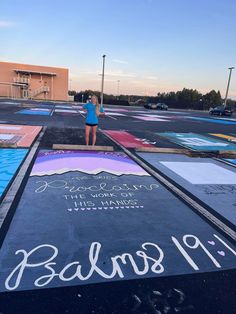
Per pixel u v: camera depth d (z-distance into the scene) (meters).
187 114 38.66
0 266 2.87
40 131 12.53
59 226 3.79
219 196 5.45
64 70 63.06
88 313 2.37
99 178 6.02
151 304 2.51
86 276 2.81
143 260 3.13
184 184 6.07
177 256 3.25
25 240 3.39
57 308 2.40
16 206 4.35
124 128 16.30
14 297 2.49
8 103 35.59
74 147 8.79
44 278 2.74
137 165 7.43
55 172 6.24
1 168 6.42
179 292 2.68
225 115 42.09
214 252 3.39
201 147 11.49
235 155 9.62
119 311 2.41
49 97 63.34
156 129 16.89
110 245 3.39
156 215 4.35
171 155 9.12
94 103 8.84
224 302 2.59
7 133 11.41
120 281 2.77
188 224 4.11
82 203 4.62
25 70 59.66
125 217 4.20
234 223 4.27
